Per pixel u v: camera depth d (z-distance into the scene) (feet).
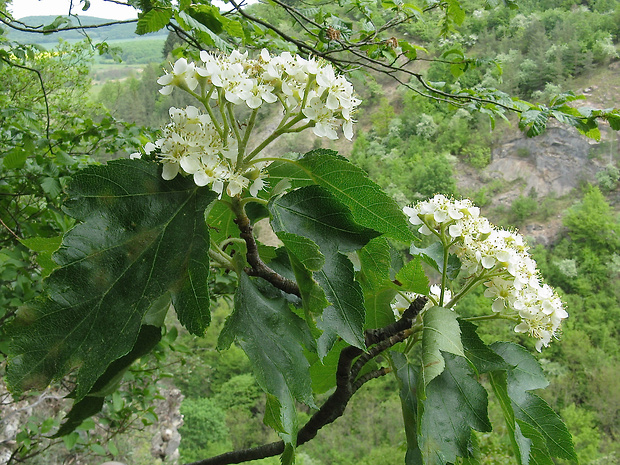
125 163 0.67
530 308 1.09
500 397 0.95
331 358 1.04
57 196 2.21
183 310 0.63
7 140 2.52
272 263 0.85
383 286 1.02
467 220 1.07
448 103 2.46
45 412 4.03
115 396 2.48
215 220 0.89
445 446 0.87
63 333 0.58
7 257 1.98
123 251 0.64
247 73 0.78
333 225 0.74
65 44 5.40
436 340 0.87
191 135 0.72
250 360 0.66
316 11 2.40
